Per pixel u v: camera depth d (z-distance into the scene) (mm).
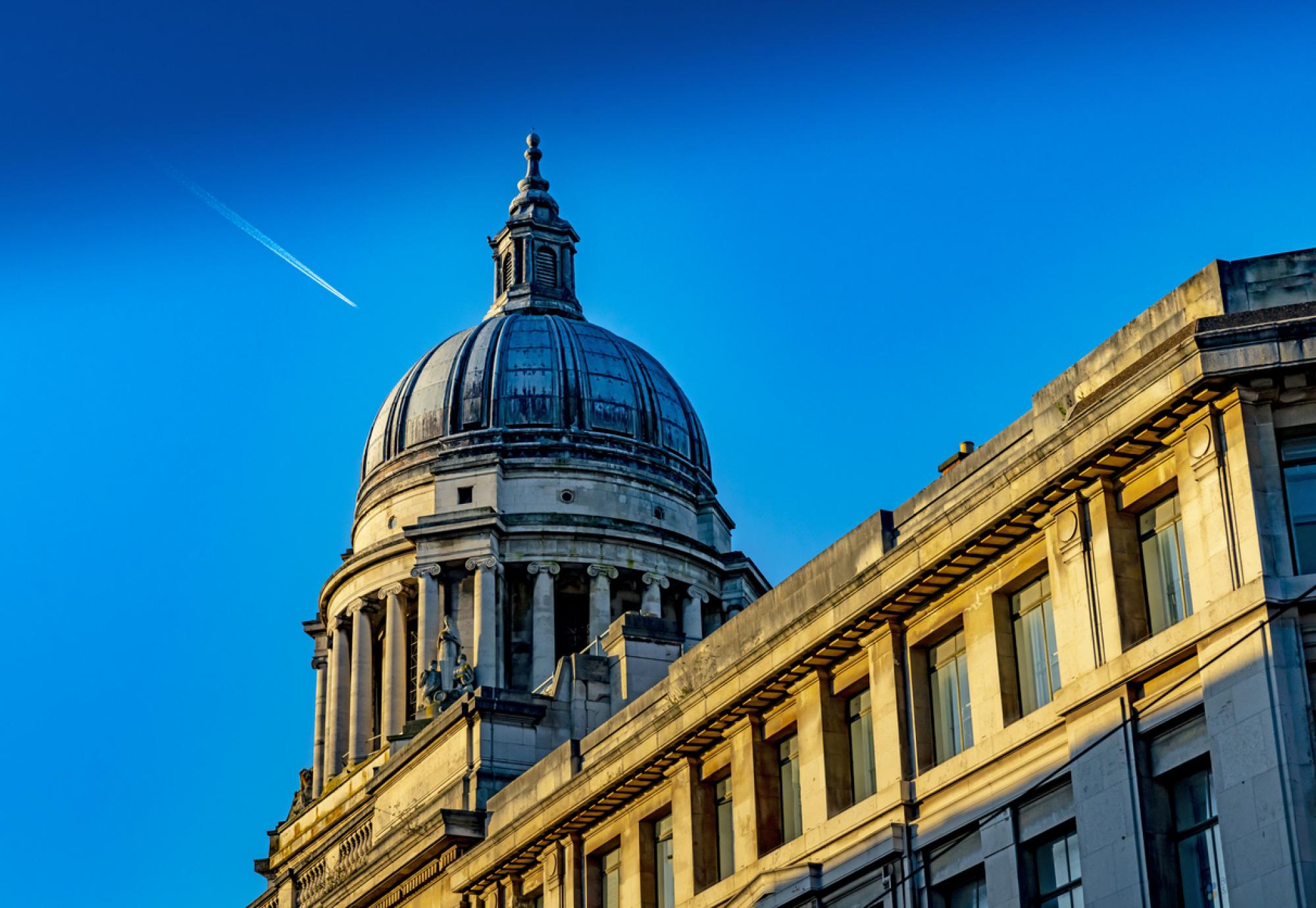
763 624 60844
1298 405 44875
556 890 67750
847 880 53906
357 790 97812
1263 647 42938
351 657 121125
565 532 117500
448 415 122312
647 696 66812
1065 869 47938
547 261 132625
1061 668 48625
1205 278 47594
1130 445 47156
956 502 52688
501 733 79125
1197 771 44938
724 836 61125
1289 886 41312
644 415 124500
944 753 53156
